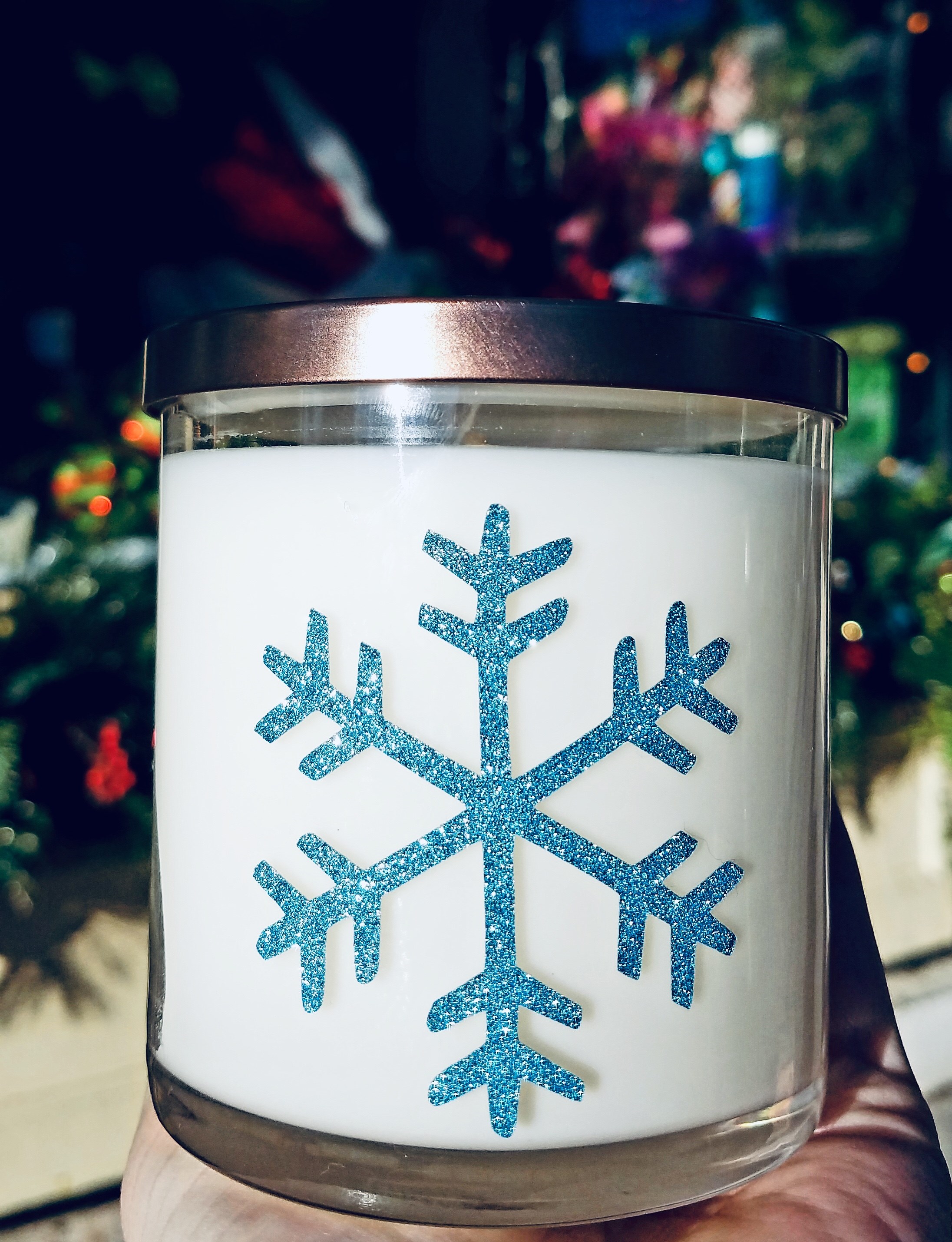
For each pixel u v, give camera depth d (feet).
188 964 0.66
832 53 2.64
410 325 0.58
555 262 2.41
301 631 0.61
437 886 0.60
